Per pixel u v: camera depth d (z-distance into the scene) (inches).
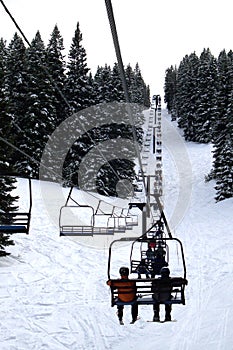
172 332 469.7
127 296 408.2
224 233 1278.3
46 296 628.1
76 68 2085.4
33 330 486.6
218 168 1914.4
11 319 519.8
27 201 1451.8
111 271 837.2
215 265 882.1
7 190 799.7
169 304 414.6
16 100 1777.8
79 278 758.5
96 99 2148.1
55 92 2016.5
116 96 2149.4
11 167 806.5
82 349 434.6
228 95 1980.8
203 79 3289.9
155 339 451.5
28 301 597.6
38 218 1298.0
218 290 659.4
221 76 2036.2
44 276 751.7
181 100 4035.4
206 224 1464.1
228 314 514.0
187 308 569.3
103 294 656.4
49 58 2064.5
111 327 500.1
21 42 1867.6
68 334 476.4
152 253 631.8
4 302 585.3
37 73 1820.9
